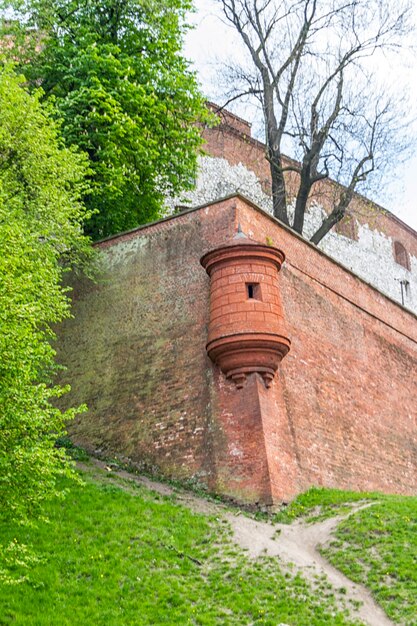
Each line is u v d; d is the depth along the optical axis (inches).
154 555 584.7
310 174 1278.3
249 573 571.2
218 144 1455.5
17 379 527.8
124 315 892.6
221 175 1439.5
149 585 546.3
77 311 940.6
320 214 1624.0
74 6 1059.3
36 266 682.8
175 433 776.9
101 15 1094.4
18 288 558.6
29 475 520.4
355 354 960.3
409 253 1951.3
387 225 1892.2
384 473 902.4
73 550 577.3
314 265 944.3
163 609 520.7
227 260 778.2
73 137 986.7
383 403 974.4
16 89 805.2
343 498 720.3
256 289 769.6
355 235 1756.9
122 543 596.1
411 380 1076.5
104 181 1008.9
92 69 1013.8
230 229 836.0
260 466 709.3
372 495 738.2
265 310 755.4
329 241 1656.0
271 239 877.8
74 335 929.5
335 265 991.6
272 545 619.5
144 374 837.2
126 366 860.0
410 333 1128.2
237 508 696.4
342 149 1279.5
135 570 561.0
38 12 1051.3
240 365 748.6
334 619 516.4
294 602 537.0
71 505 645.3
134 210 1096.8
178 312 842.2
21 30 1059.3
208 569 579.8
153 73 1072.2
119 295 908.0
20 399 521.7
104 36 1082.7
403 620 514.9
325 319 925.2
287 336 760.3
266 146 1270.9
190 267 853.8
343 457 839.1
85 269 908.6
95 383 877.8
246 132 1524.4
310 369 853.8
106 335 898.7
